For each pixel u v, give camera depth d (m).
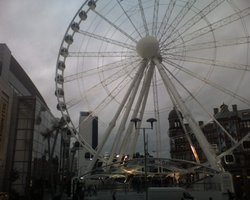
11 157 56.91
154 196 35.66
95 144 109.38
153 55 53.53
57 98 55.28
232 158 51.22
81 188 51.53
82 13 55.22
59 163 87.25
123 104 53.88
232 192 46.72
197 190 52.81
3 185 54.34
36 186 58.47
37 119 62.12
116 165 55.91
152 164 58.25
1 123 52.62
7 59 59.38
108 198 48.00
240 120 114.50
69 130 54.41
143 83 55.12
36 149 61.38
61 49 55.94
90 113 53.84
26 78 76.56
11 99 58.09
